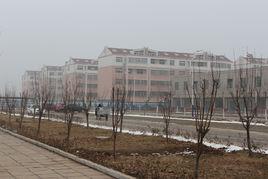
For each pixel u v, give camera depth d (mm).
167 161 11594
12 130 23609
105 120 40219
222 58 93250
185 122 36875
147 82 101125
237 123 35562
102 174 9930
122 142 16703
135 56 101250
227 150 14328
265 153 13453
